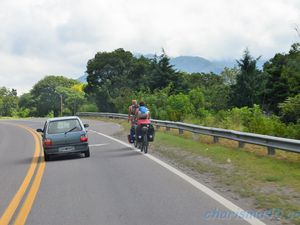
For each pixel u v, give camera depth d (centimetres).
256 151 1513
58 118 1728
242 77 6631
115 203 850
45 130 1684
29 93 15262
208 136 2119
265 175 1064
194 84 9088
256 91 6512
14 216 786
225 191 937
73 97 11756
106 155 1722
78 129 1686
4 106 16500
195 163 1355
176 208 789
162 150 1766
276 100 5778
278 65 5978
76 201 885
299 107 2197
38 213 797
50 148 1644
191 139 2133
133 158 1569
